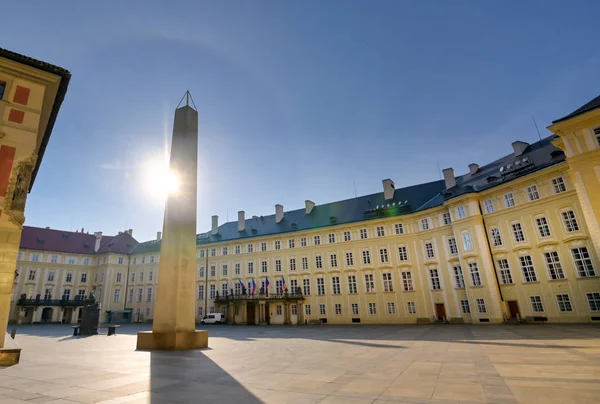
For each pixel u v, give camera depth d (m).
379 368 9.98
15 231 13.41
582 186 22.89
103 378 8.77
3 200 13.43
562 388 6.86
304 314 45.41
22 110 14.80
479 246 33.25
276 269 49.00
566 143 24.09
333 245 45.88
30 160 14.47
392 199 46.50
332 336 24.11
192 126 19.61
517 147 35.31
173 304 16.45
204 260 54.97
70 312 58.69
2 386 7.79
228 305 48.81
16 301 54.31
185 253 17.28
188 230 17.70
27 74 15.17
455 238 35.78
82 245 64.56
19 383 8.13
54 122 18.23
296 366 10.66
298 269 47.47
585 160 23.00
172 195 17.95
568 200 28.27
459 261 35.78
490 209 33.94
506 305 31.47
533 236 30.22
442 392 6.80
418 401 6.17
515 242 31.48
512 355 11.82
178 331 16.16
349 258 44.53
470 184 37.94
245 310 47.00
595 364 9.54
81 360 12.41
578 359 10.48
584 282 26.72
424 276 39.28
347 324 41.69
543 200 29.83
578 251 27.39
